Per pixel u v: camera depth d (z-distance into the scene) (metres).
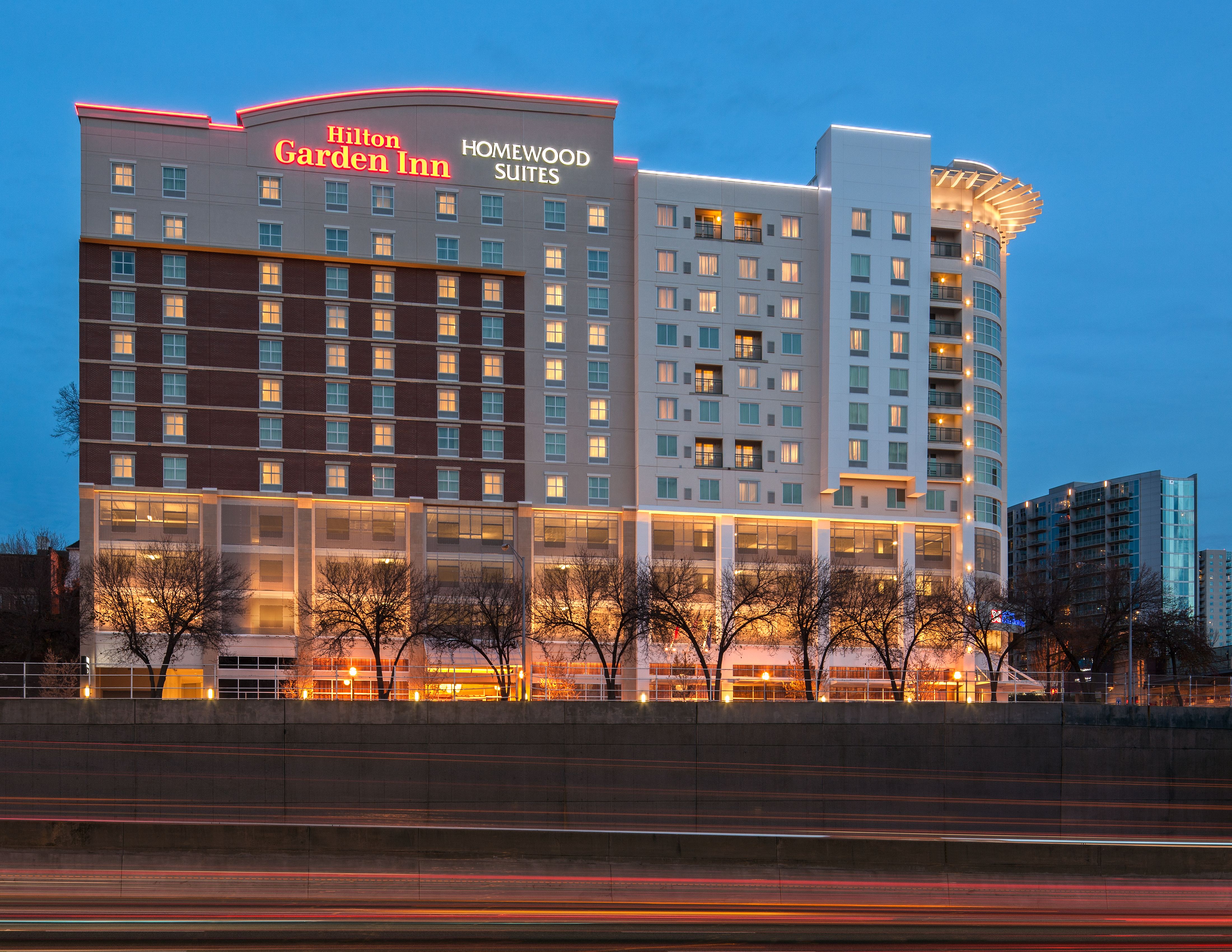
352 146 94.69
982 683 88.62
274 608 89.50
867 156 101.19
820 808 67.75
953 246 105.44
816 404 100.56
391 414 93.50
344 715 65.00
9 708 62.50
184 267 90.88
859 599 87.56
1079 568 148.88
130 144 90.62
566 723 66.56
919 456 100.12
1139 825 69.38
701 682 92.19
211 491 89.06
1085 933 25.44
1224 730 70.69
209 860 29.97
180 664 86.19
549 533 95.75
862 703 69.06
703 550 98.00
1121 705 70.69
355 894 29.25
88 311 88.75
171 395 89.69
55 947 23.05
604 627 89.94
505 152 97.81
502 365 96.25
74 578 96.25
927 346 101.19
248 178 92.44
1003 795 69.25
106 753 62.84
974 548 101.94
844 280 100.00
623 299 99.06
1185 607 168.50
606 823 66.06
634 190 100.12
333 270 93.62
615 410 97.94
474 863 30.11
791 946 23.83
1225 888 30.39
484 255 96.62
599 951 23.20
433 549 93.44
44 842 30.08
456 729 65.75
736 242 100.56
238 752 63.94
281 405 91.56
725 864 30.38
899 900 29.75
